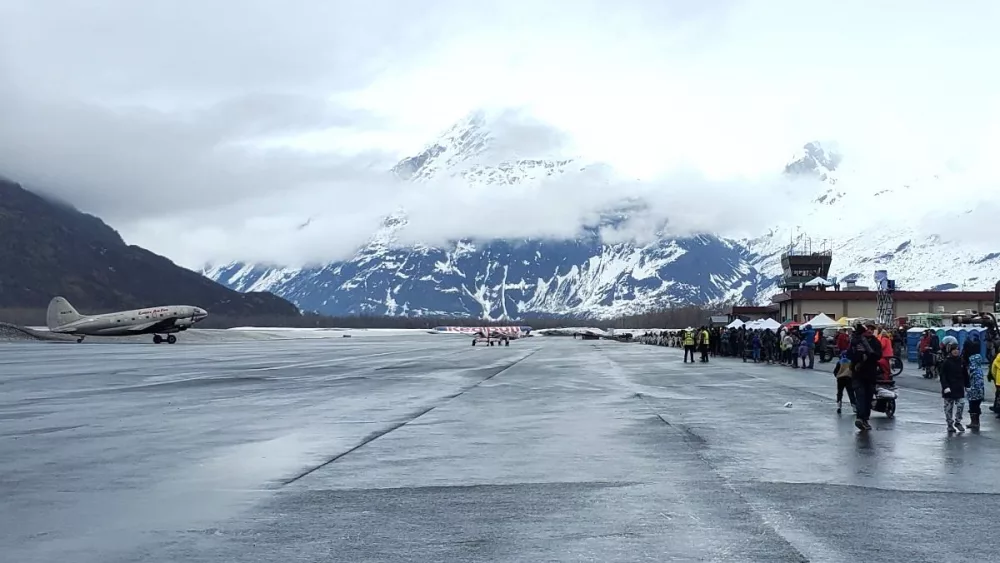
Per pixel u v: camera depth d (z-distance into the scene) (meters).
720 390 30.80
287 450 16.36
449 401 26.66
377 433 18.78
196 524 10.27
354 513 10.80
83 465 14.75
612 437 17.81
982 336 40.66
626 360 58.38
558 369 45.97
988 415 21.91
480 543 9.27
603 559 8.58
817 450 15.87
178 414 23.30
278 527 10.09
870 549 8.91
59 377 40.12
